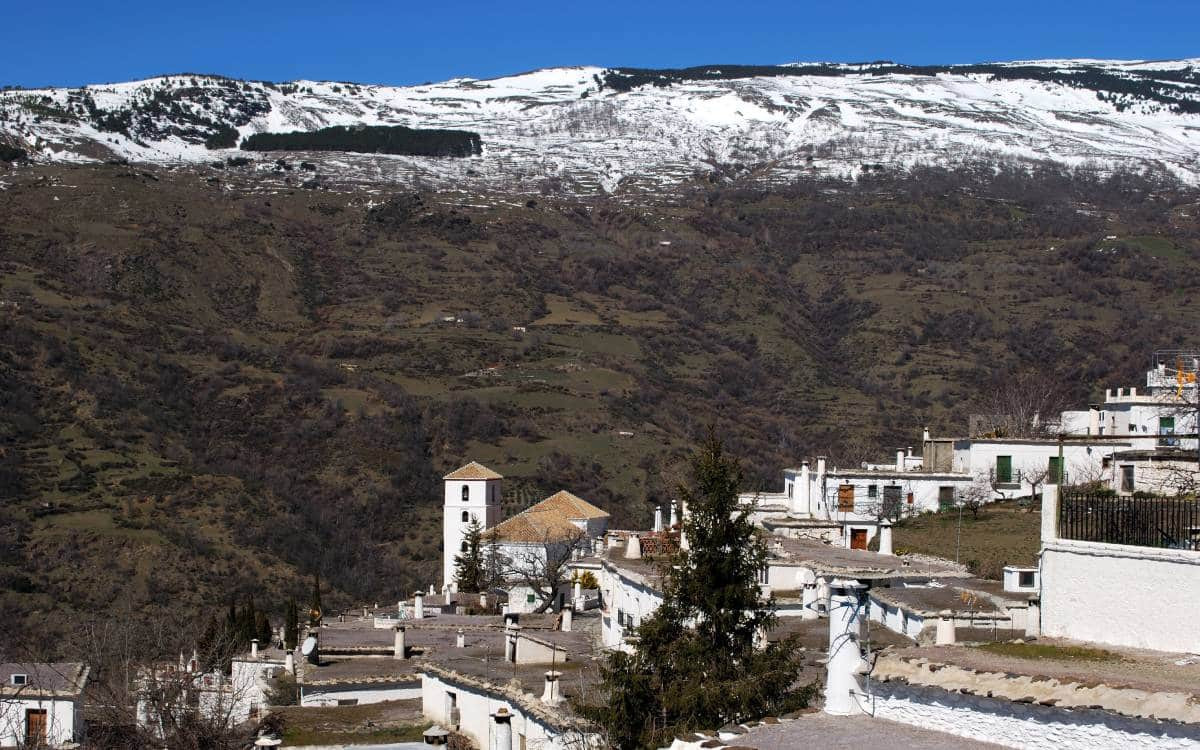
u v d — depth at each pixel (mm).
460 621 63000
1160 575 21844
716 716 29266
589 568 76625
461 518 121562
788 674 30016
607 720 30609
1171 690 18609
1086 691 19031
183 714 41594
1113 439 74188
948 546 59531
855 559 44375
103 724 46906
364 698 46469
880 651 23188
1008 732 19750
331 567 120625
